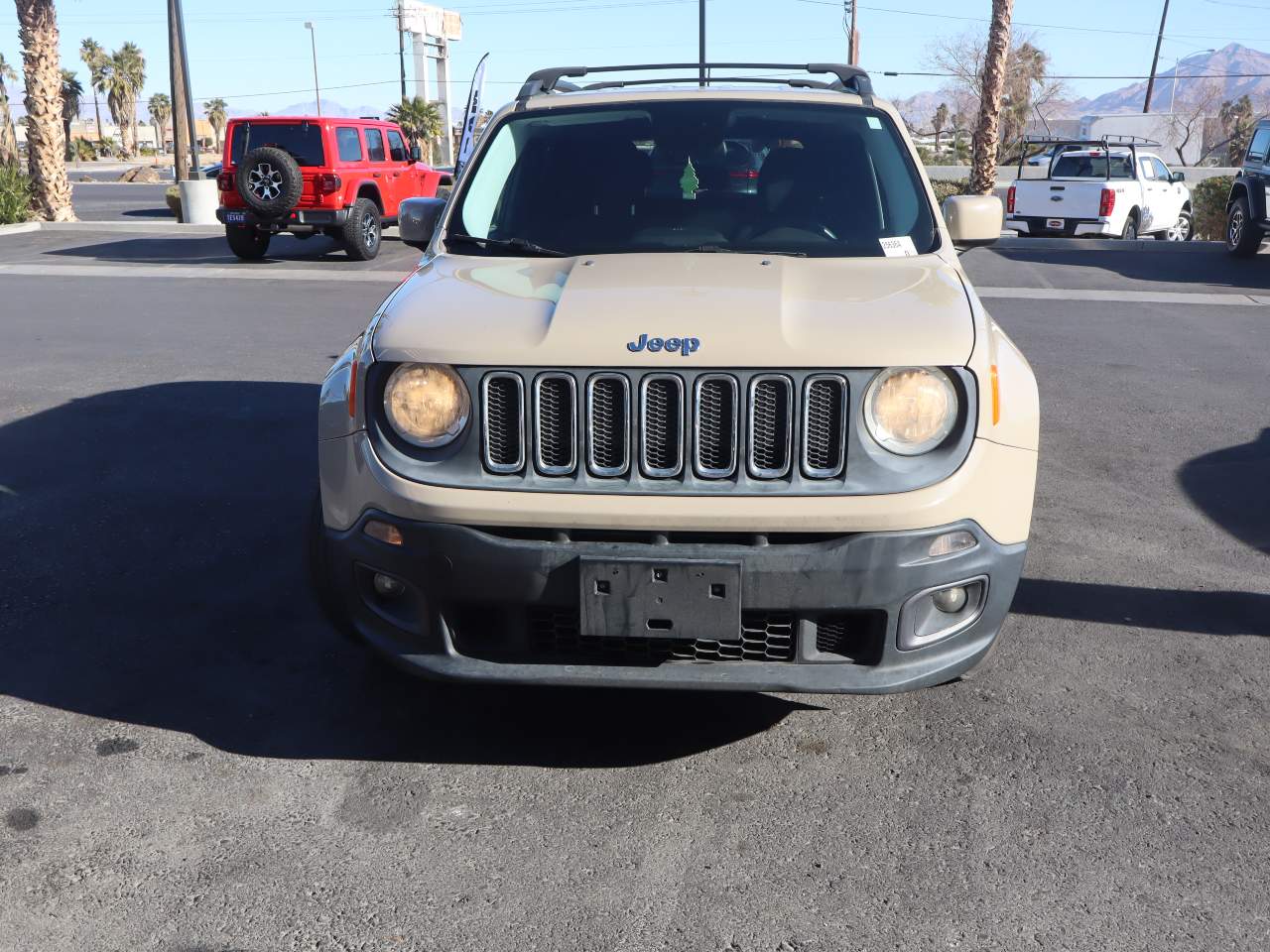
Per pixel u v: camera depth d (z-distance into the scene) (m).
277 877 2.79
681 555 2.88
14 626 4.18
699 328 2.97
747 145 4.19
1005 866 2.84
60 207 22.92
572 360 2.92
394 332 3.14
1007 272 15.07
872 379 2.92
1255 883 2.77
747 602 2.90
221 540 5.10
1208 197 21.66
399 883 2.77
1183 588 4.65
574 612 3.01
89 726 3.48
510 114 4.47
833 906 2.69
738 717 3.61
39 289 13.49
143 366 8.91
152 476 6.05
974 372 2.99
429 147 50.91
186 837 2.94
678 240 3.86
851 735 3.49
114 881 2.76
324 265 16.23
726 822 3.04
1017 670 3.91
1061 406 7.81
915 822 3.04
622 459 2.94
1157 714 3.62
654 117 4.33
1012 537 3.08
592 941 2.57
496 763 3.33
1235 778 3.24
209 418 7.27
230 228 16.38
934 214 4.04
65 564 4.79
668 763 3.34
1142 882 2.78
